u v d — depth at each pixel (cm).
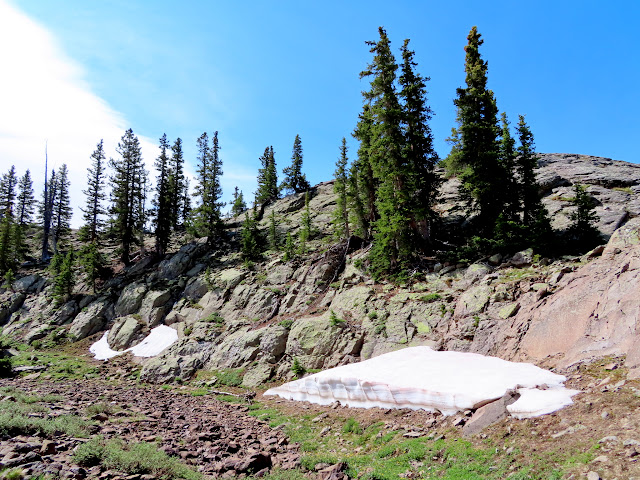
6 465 671
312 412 1614
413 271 2544
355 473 917
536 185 2620
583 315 1330
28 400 1419
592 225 2469
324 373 1866
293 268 3488
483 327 1702
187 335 3134
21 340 3762
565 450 773
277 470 931
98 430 1065
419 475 881
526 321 1552
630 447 685
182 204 6362
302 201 6300
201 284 3806
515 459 820
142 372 2648
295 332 2427
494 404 1080
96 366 2948
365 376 1644
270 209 6456
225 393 2139
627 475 623
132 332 3462
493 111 2778
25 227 7012
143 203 5956
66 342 3619
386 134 2784
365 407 1511
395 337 1970
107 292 4238
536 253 2125
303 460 1009
